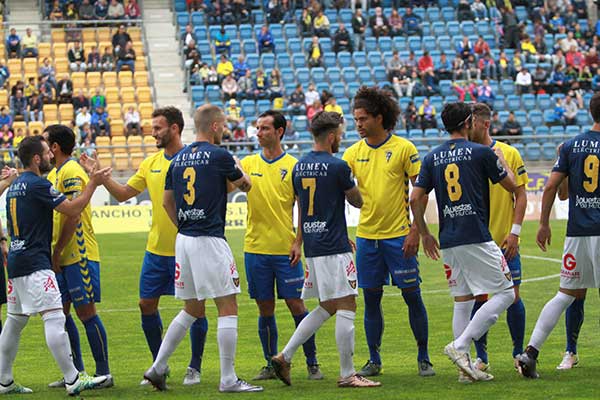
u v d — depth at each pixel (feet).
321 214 44.98
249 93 174.91
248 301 79.87
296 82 183.42
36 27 193.26
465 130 46.03
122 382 48.57
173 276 49.11
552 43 201.16
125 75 180.65
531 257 105.09
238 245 120.78
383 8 205.36
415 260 48.62
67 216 45.44
